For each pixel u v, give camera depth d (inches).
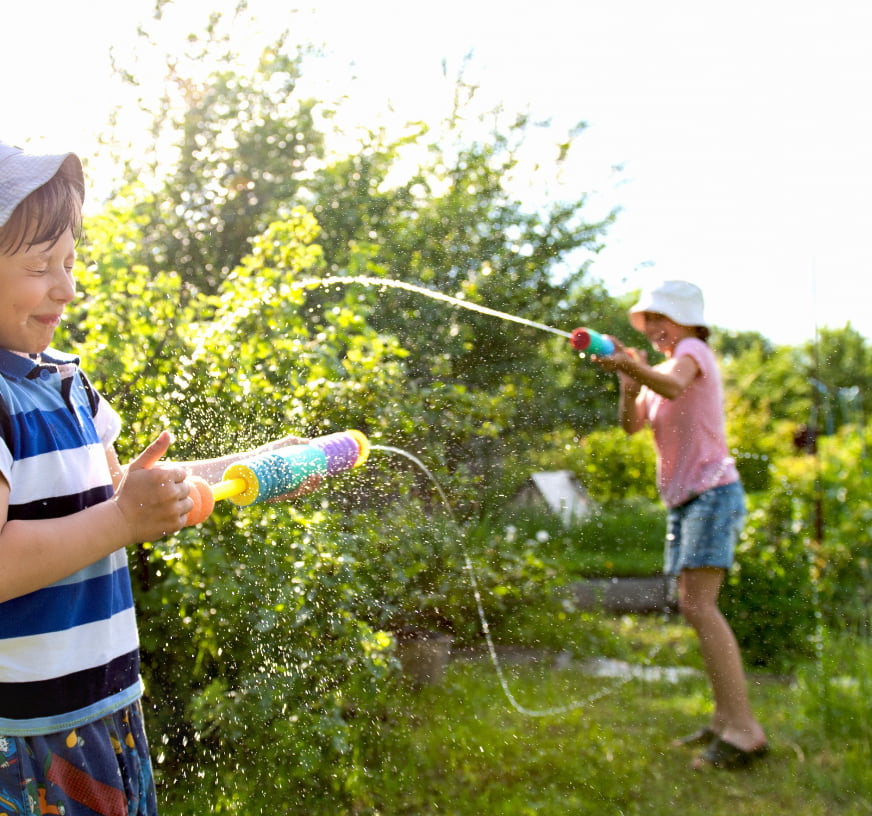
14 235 48.1
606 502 178.1
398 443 116.8
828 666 112.6
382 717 96.4
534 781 88.7
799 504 152.1
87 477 52.7
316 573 93.7
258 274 110.1
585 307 190.7
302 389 101.3
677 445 106.5
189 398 96.3
